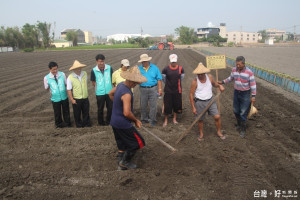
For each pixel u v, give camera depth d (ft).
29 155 15.42
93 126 20.93
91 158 15.03
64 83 20.33
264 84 36.81
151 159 14.82
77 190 11.98
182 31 284.20
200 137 17.31
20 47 227.81
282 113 22.94
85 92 20.20
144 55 19.15
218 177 12.78
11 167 14.02
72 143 17.20
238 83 17.61
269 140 17.17
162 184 12.30
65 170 13.74
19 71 57.88
